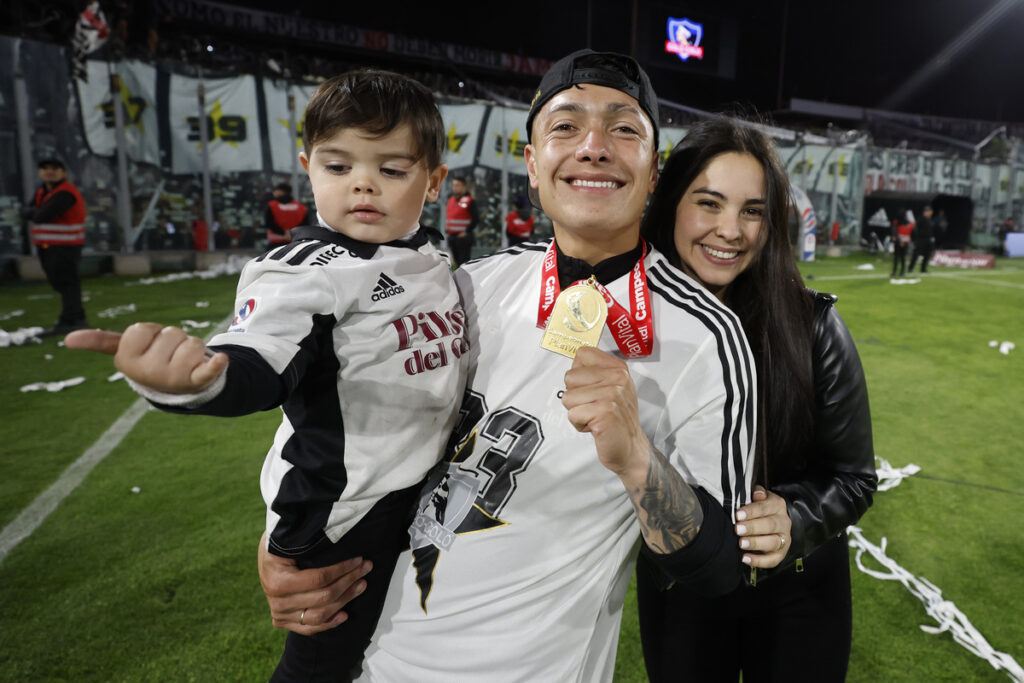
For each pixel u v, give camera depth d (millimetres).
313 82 11586
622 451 784
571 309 902
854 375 1193
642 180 958
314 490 920
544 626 913
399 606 972
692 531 856
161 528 2666
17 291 8070
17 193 9031
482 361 1009
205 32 16438
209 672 1891
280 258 883
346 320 897
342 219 957
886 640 2104
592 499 925
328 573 939
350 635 992
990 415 4375
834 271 13164
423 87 1055
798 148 16297
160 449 3482
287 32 17578
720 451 926
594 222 934
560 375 939
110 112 9875
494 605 913
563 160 939
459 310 1032
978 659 2012
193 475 3168
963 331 7137
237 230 11430
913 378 5273
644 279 1000
